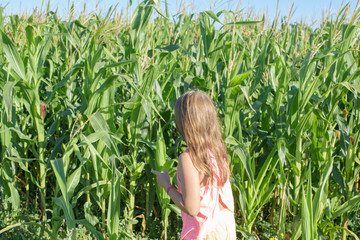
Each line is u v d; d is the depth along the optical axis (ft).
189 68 17.13
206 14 16.14
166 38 19.77
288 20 16.10
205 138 7.22
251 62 16.29
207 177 7.36
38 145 12.98
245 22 15.89
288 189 12.75
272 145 13.75
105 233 13.05
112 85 11.50
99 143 12.34
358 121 13.70
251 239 12.66
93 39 12.48
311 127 13.70
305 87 12.26
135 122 12.82
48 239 12.42
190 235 7.62
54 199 10.69
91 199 14.56
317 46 11.89
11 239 12.06
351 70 13.29
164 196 12.87
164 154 12.42
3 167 12.94
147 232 14.49
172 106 14.23
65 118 15.47
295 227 12.92
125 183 14.78
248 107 14.15
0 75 14.19
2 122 12.59
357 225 14.44
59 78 15.44
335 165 13.26
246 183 13.37
